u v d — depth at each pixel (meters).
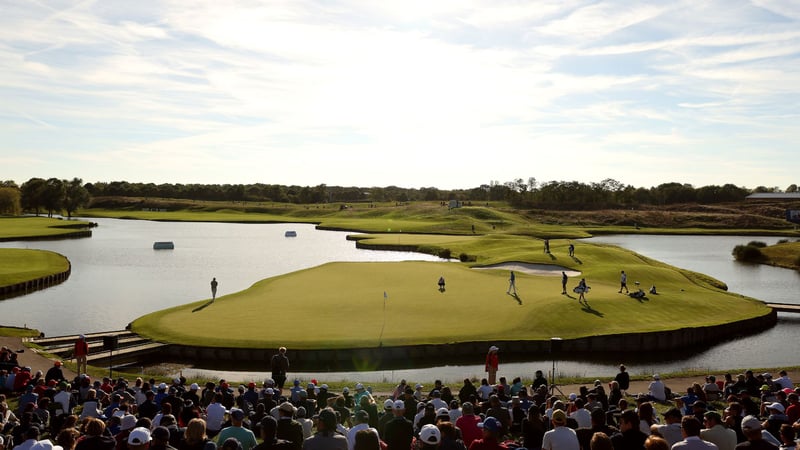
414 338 42.56
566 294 58.78
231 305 53.59
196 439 12.13
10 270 79.12
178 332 43.59
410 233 165.38
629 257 89.25
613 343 45.12
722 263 110.00
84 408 18.94
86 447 10.91
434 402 19.83
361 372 38.47
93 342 42.06
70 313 56.44
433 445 11.45
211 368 38.88
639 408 13.78
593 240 160.75
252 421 18.81
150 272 85.31
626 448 11.41
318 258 106.00
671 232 186.62
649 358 43.59
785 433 11.01
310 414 20.94
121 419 15.86
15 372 28.11
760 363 42.78
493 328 45.84
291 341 41.41
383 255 112.62
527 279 69.88
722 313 54.72
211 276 81.44
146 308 58.75
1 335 43.78
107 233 161.12
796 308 58.69
